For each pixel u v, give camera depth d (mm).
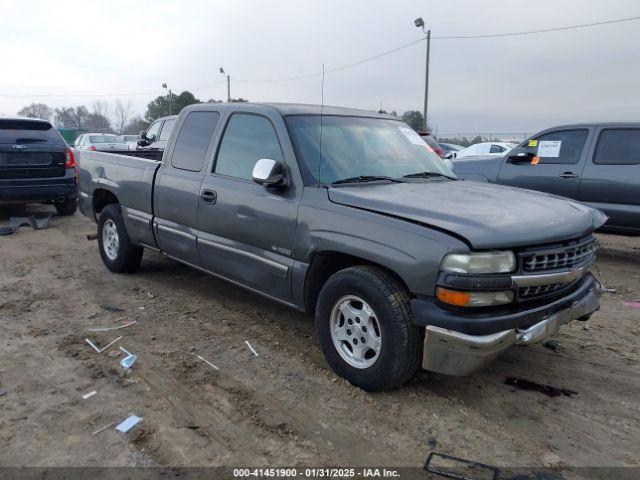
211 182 4762
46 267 6777
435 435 3215
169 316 5082
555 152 8156
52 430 3186
